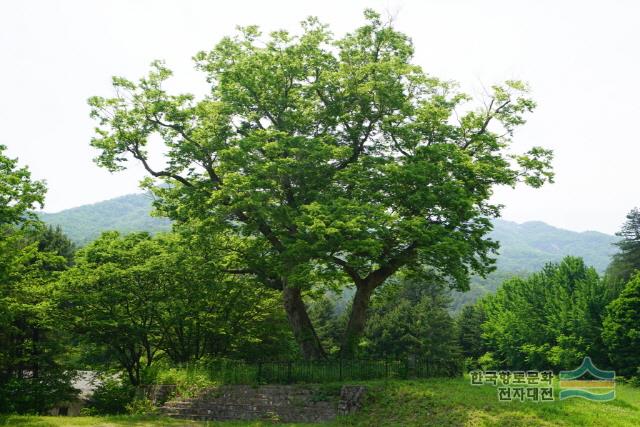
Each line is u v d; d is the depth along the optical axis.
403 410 17.47
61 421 18.78
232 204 23.61
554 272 62.56
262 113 26.12
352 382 20.45
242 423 18.84
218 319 31.42
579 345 48.28
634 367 41.88
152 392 24.42
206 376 23.06
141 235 31.47
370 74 25.28
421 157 23.70
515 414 15.76
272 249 26.83
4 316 24.14
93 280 27.19
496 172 24.17
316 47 25.64
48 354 27.80
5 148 22.86
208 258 27.75
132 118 24.94
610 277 55.69
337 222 19.94
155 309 28.02
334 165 26.00
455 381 21.12
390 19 26.59
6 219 22.55
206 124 25.06
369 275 26.14
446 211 22.75
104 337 28.45
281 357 35.06
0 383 27.08
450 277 26.58
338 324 60.50
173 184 27.86
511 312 60.53
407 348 55.88
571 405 16.95
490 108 26.38
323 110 26.42
